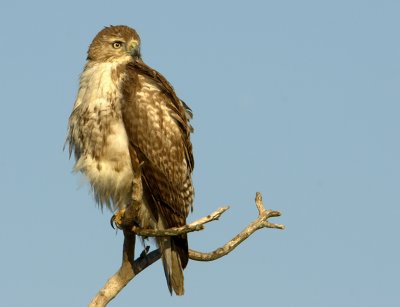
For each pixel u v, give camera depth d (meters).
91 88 12.70
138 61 13.72
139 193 10.70
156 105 12.81
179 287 12.02
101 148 12.59
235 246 11.98
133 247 11.18
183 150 13.18
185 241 11.96
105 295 11.11
